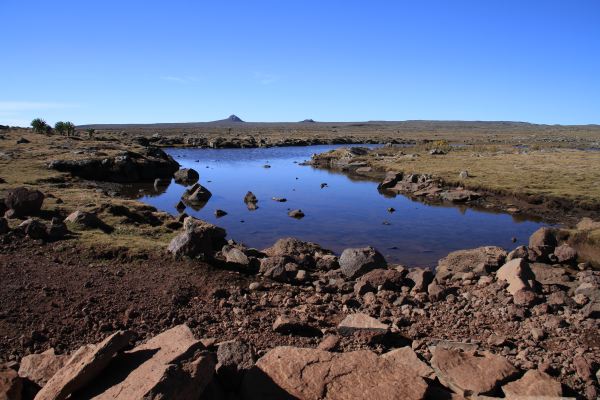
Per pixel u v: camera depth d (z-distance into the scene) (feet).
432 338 40.34
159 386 21.06
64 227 61.00
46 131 281.95
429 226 99.19
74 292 44.52
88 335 37.93
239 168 217.36
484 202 126.62
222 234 71.31
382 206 122.52
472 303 48.96
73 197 94.68
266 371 26.96
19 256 52.13
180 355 24.38
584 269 64.64
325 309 46.60
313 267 62.34
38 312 40.09
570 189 130.31
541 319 44.11
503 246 83.41
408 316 45.65
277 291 51.03
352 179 181.37
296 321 40.50
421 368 31.07
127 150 207.62
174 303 44.98
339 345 37.06
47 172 142.20
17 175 131.03
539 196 123.85
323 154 261.24
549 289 52.37
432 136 552.82
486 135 583.99
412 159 224.74
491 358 31.65
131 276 50.21
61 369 24.89
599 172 162.61
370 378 26.30
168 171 194.18
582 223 90.02
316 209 116.57
